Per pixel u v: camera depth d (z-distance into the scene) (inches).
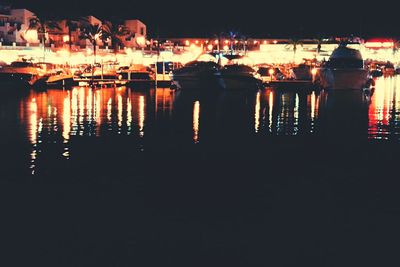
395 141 701.3
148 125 855.1
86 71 2359.7
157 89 1905.8
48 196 420.2
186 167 533.6
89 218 364.2
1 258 295.3
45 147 642.2
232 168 529.7
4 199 409.4
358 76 1764.3
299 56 3705.7
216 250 309.3
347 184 464.8
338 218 366.3
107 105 1224.8
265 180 479.2
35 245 314.2
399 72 3501.5
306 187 453.1
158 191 437.4
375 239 325.4
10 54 2544.3
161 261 293.7
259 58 3654.0
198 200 410.6
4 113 1032.8
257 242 320.8
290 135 756.0
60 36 3260.3
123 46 3836.1
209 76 1787.6
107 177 486.3
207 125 860.0
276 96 1542.8
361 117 991.6
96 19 3587.6
